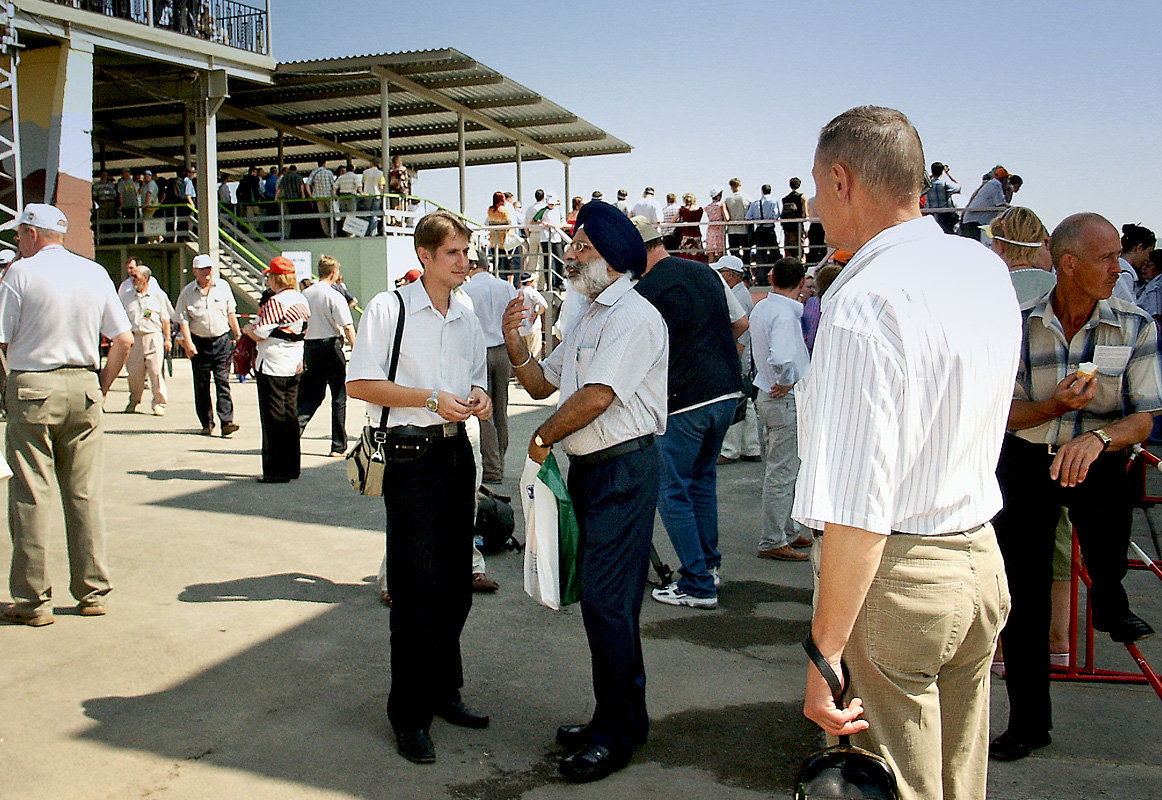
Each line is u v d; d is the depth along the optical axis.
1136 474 4.31
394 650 3.37
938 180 14.71
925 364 1.85
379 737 3.49
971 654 2.10
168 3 18.42
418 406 3.29
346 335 8.83
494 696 3.90
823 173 2.08
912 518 1.93
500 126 24.64
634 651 3.31
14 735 3.43
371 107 23.16
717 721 3.69
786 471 5.93
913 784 2.02
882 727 2.02
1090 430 3.35
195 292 10.04
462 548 3.58
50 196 16.50
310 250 21.72
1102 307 3.33
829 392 1.85
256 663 4.14
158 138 26.19
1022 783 3.19
